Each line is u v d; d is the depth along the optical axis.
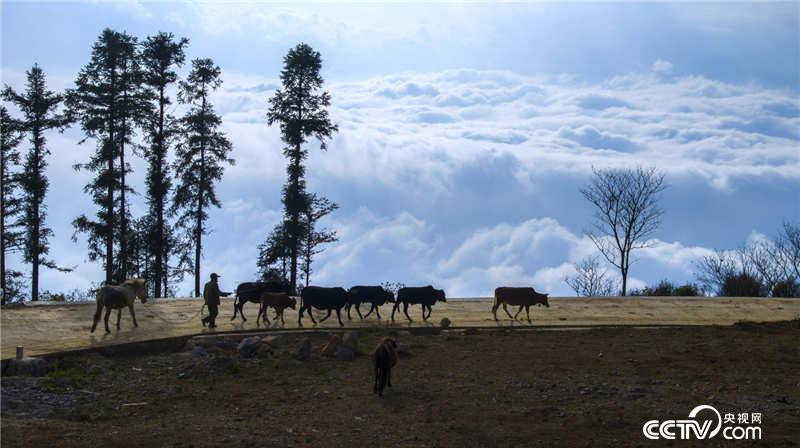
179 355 23.59
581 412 17.52
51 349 22.58
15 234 44.59
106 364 21.92
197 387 19.75
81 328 26.34
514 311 32.34
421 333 27.59
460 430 16.19
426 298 29.00
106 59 44.25
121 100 44.19
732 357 23.69
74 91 44.44
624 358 23.45
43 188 45.31
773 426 16.69
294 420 16.80
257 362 22.38
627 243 49.28
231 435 15.63
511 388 19.67
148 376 20.88
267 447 14.91
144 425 16.34
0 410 16.86
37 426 15.94
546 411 17.59
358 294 28.88
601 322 29.59
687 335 27.50
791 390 19.75
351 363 22.80
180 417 17.00
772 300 36.91
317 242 47.50
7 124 44.31
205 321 26.67
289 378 20.80
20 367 20.42
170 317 29.28
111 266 44.38
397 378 20.83
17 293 44.41
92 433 15.63
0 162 41.31
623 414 17.39
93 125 43.66
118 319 25.98
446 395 19.00
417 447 15.10
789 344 25.81
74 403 17.97
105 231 43.91
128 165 44.94
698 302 35.75
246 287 30.28
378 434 15.86
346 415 17.23
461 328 28.14
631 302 35.50
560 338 26.77
